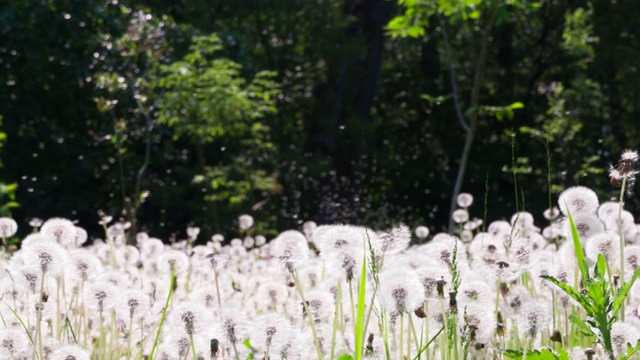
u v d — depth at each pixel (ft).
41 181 70.69
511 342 10.96
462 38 108.99
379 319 9.46
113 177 72.74
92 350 12.54
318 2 79.92
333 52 78.79
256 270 20.85
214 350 9.39
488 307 9.78
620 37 105.09
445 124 111.86
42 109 71.61
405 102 114.11
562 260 11.04
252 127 62.39
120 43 54.24
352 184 78.84
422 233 23.65
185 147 73.92
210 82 57.00
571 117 65.00
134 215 42.68
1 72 70.33
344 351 10.12
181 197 75.66
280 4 78.02
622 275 10.29
